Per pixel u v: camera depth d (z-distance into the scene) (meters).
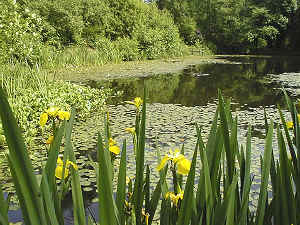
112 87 9.80
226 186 0.80
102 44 17.58
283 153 0.81
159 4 30.14
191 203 0.69
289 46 26.38
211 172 0.80
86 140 4.46
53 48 15.06
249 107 6.91
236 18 27.16
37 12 15.93
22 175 0.51
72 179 0.67
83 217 0.67
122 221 0.73
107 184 0.55
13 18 7.41
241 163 0.86
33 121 4.89
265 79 11.81
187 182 0.70
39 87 6.47
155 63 18.27
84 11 18.02
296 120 0.85
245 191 0.77
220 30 28.47
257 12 25.72
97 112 6.31
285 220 0.82
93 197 2.83
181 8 28.23
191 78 12.21
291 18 25.77
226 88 9.76
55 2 16.59
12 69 7.05
